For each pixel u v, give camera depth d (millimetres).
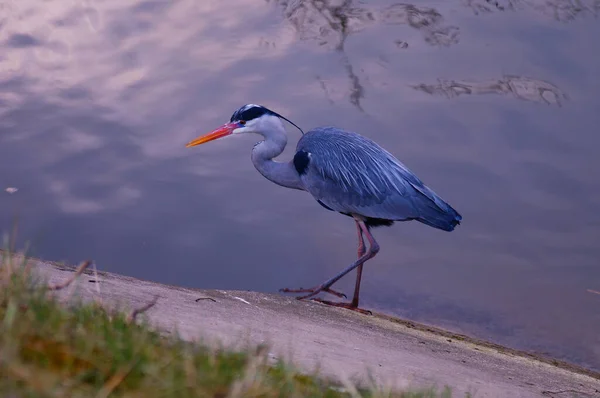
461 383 6863
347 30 19938
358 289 11492
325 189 12266
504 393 6895
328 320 9047
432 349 8711
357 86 17828
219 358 4914
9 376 4055
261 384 4699
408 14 20531
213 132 13117
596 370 10750
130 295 6980
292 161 13039
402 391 5539
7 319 4477
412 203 11773
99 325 4977
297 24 20234
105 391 4195
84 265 5730
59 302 5320
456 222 11867
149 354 4691
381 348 7699
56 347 4480
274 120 13133
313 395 4988
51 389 4016
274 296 9898
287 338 6816
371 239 11914
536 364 9984
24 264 5660
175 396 4348
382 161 12047
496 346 10820
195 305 7336
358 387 5613
